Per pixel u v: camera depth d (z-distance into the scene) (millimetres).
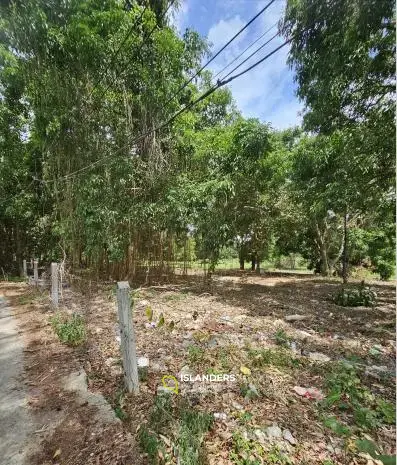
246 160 7062
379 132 4195
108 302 5316
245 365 2689
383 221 8680
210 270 7703
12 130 8773
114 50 5809
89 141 6570
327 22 3352
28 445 1764
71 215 6984
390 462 1397
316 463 1571
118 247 6789
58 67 6129
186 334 3566
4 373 2707
